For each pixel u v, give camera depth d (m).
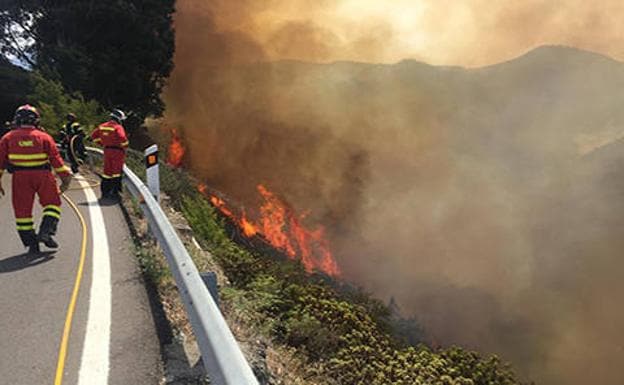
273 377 4.02
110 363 3.44
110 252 6.18
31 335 3.83
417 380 5.89
